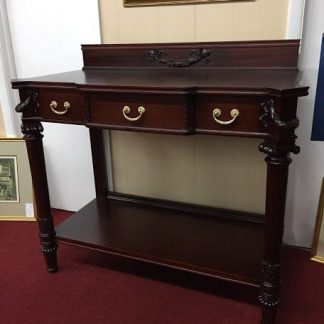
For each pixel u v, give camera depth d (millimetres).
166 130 1008
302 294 1244
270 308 1048
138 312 1193
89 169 1751
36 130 1222
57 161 1798
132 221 1472
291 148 911
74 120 1142
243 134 943
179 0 1333
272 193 950
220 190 1535
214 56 1277
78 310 1209
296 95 855
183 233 1373
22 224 1758
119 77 1193
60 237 1358
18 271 1410
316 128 1316
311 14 1212
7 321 1170
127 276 1373
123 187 1708
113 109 1054
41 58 1646
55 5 1527
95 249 1312
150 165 1617
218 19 1314
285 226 1483
